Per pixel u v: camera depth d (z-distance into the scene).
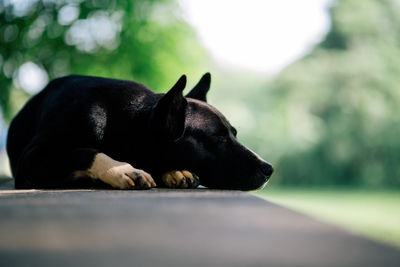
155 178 1.24
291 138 10.47
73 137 1.23
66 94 1.31
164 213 0.73
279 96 10.80
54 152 1.21
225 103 11.70
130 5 3.54
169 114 1.20
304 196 8.64
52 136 1.24
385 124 10.27
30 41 3.40
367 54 10.45
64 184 1.18
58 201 0.85
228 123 1.30
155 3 3.65
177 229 0.58
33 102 1.52
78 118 1.24
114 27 3.56
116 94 1.29
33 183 1.20
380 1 10.88
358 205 6.84
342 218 5.16
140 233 0.56
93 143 1.24
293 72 10.60
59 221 0.65
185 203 0.82
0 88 3.39
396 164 10.48
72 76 1.48
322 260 0.42
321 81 10.38
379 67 10.31
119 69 3.59
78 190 1.09
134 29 3.57
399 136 10.31
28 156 1.22
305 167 10.59
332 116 10.40
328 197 8.44
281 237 0.53
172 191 1.05
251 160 1.25
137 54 3.59
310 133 10.38
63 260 0.42
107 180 1.12
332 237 0.53
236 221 0.64
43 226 0.61
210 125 1.26
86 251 0.46
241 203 0.82
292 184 10.88
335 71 10.37
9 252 0.45
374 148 10.37
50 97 1.40
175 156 1.22
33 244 0.49
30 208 0.77
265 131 10.82
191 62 3.83
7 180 1.85
